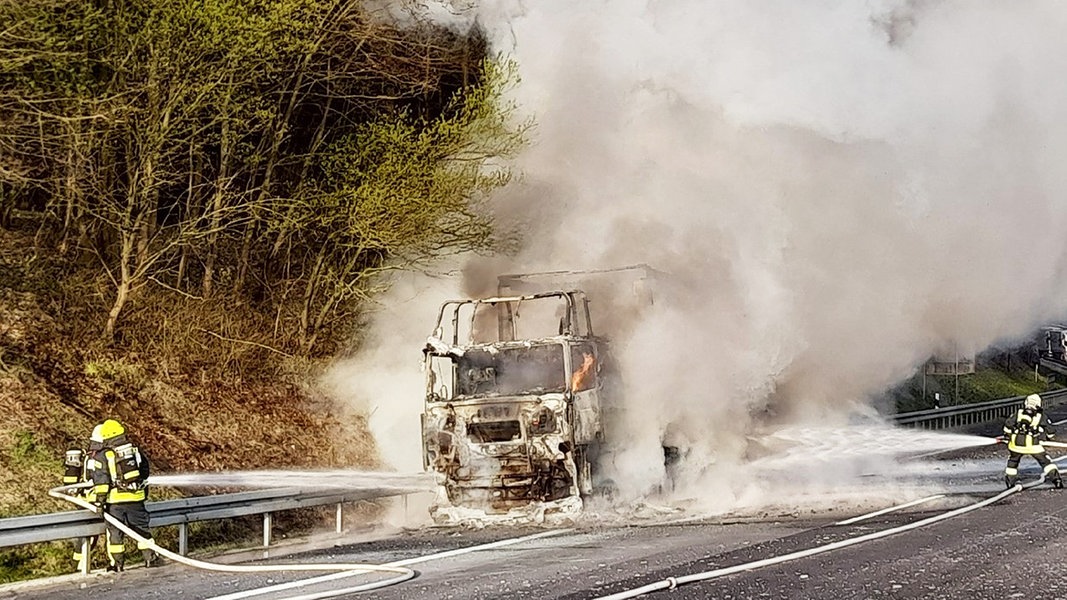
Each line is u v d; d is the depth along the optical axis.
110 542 10.29
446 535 12.75
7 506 11.62
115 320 15.95
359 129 17.45
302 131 18.89
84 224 16.72
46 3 13.43
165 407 15.35
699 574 9.16
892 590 8.53
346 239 18.31
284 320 18.58
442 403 13.98
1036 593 8.38
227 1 14.32
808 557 10.21
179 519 11.09
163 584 9.45
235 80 15.54
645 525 13.27
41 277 16.38
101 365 15.31
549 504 13.66
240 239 18.39
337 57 17.83
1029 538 11.41
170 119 15.59
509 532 12.77
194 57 14.82
